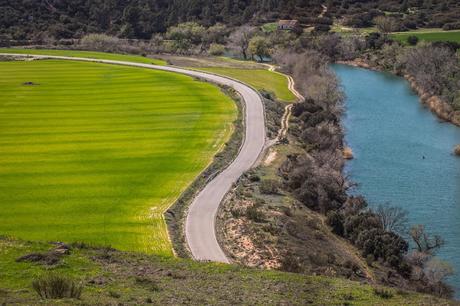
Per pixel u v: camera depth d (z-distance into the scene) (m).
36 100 126.25
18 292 38.06
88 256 47.81
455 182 86.12
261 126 106.69
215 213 71.00
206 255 60.00
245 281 44.62
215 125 107.50
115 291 39.66
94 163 88.44
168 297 39.22
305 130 102.75
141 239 63.59
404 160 95.56
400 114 122.31
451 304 41.88
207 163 88.38
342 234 69.75
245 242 63.12
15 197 75.56
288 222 68.38
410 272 60.81
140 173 84.12
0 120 111.62
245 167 87.25
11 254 46.34
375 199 79.94
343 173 89.31
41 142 98.69
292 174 82.69
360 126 113.94
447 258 64.56
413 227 68.00
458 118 116.00
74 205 73.06
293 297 41.28
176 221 69.00
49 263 44.84
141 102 124.00
